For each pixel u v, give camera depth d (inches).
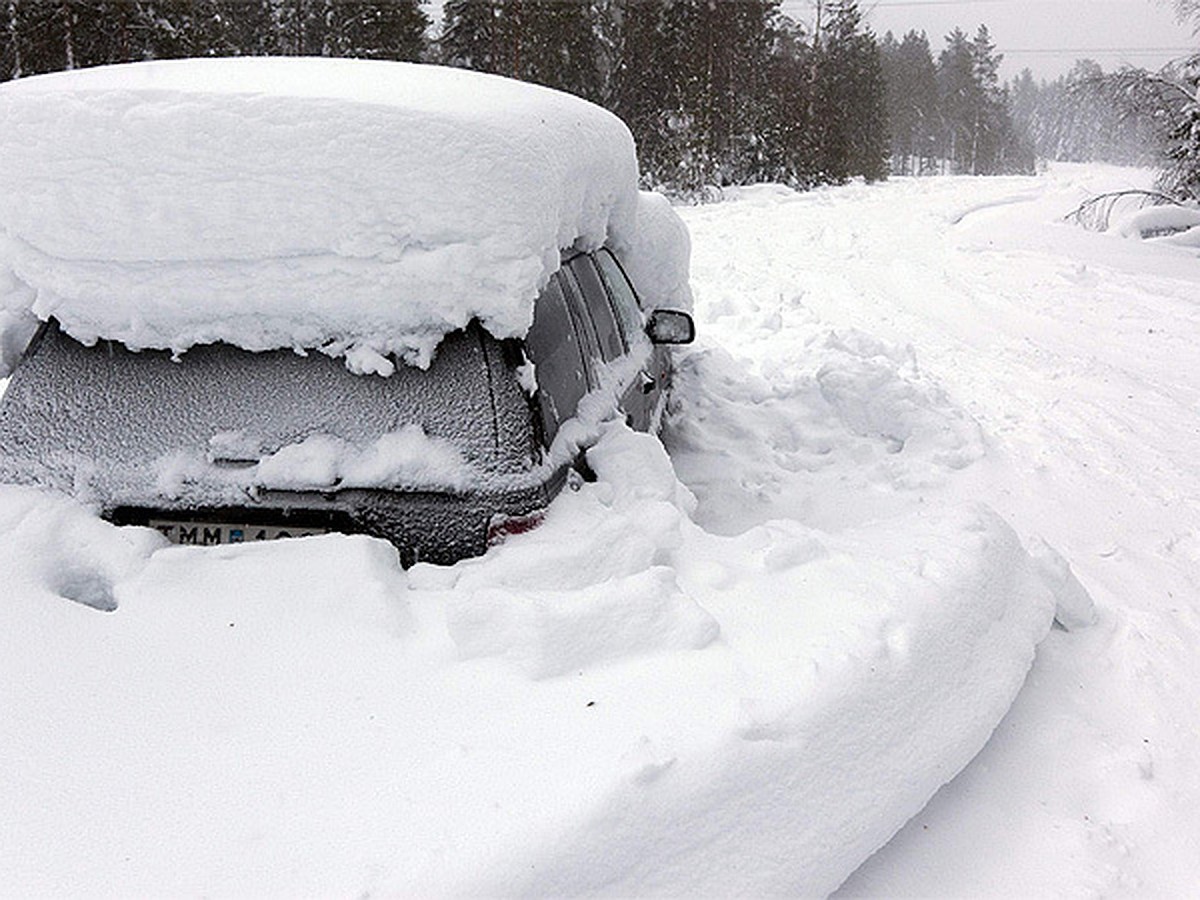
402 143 122.6
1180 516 226.2
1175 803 124.5
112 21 1130.7
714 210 1050.1
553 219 131.6
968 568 137.8
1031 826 118.2
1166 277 592.4
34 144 124.5
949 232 816.9
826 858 97.0
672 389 265.6
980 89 4153.5
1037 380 345.1
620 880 85.9
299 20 1524.4
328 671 106.7
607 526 126.3
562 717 99.8
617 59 1679.4
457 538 124.5
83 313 127.6
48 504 124.3
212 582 117.3
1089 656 159.2
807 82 2015.3
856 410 276.1
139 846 85.6
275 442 124.9
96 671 106.3
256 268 125.0
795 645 113.5
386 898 79.4
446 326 126.4
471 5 1498.5
